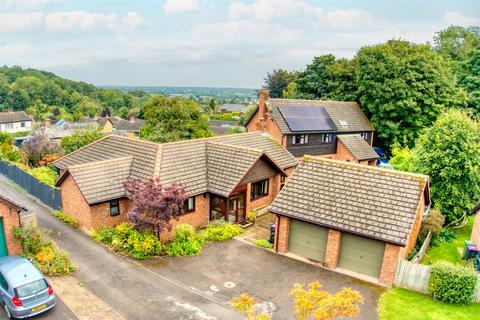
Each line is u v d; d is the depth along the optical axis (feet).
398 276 57.82
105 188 72.54
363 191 64.64
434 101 142.00
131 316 47.91
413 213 59.00
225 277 59.06
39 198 92.84
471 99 152.05
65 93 512.63
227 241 72.74
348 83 163.12
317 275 61.11
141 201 61.16
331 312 34.35
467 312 51.72
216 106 503.61
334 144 138.31
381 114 145.59
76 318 46.96
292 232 68.23
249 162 80.94
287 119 126.21
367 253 61.11
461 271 53.42
